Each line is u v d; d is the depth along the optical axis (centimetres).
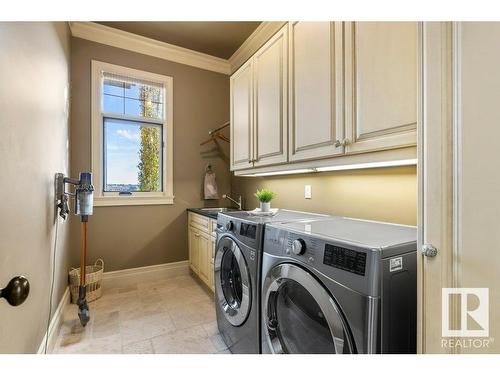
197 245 288
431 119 69
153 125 311
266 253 131
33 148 136
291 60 173
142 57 297
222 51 315
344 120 133
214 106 344
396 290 83
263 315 132
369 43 119
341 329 86
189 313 224
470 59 61
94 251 275
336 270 91
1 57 99
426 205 70
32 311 134
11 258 108
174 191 318
